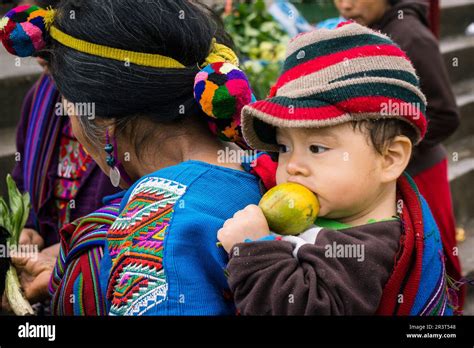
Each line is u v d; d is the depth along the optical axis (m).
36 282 2.02
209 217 1.31
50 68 1.60
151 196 1.34
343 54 1.26
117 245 1.34
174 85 1.41
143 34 1.38
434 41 2.95
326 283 1.17
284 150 1.35
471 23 5.61
